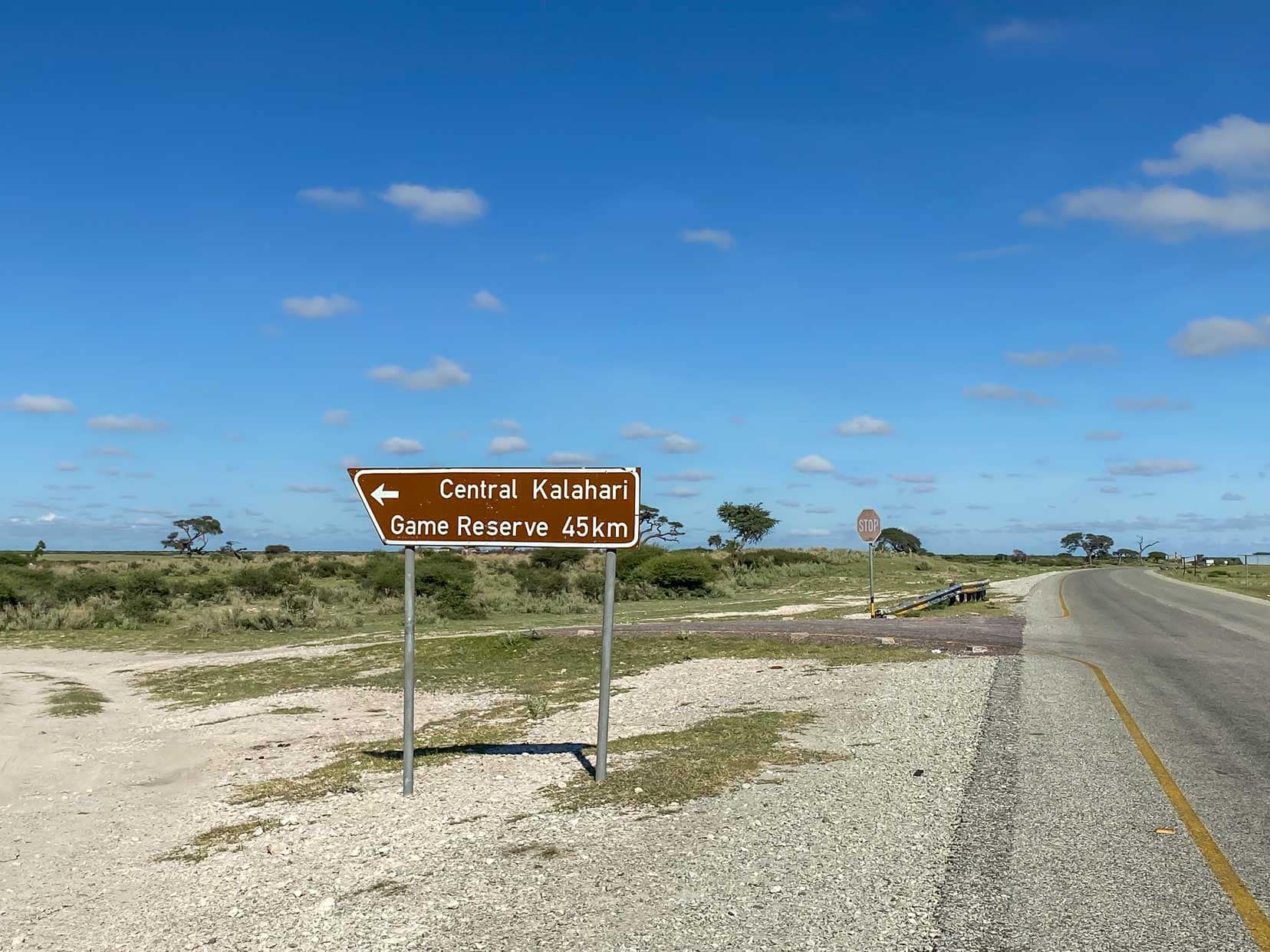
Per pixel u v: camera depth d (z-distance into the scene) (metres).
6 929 6.27
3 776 11.52
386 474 9.32
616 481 8.92
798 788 7.96
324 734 13.27
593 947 4.89
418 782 9.46
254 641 27.75
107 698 18.30
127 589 40.81
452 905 5.68
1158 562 183.75
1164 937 4.80
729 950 4.75
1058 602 36.12
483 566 61.50
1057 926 4.95
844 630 21.69
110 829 8.94
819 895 5.46
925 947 4.71
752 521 80.81
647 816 7.40
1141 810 7.09
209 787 10.42
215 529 110.75
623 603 39.44
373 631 29.42
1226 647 19.56
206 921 5.95
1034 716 11.12
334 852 7.19
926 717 11.19
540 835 7.05
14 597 38.00
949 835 6.50
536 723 12.63
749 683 15.07
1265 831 6.59
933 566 69.38
